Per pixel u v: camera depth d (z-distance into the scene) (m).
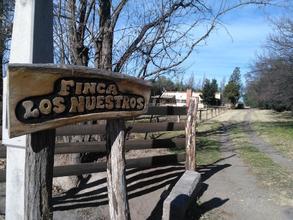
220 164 5.80
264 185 4.68
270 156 7.19
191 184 3.77
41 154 1.89
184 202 3.30
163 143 4.43
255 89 26.22
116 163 2.36
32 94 1.72
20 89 1.67
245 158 6.60
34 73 1.71
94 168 3.55
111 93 2.16
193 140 4.50
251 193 4.31
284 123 18.91
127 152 5.62
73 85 1.91
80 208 3.34
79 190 3.80
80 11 5.29
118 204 2.37
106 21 5.30
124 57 5.60
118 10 5.33
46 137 1.90
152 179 4.29
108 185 2.39
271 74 18.06
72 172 3.44
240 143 9.20
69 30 5.22
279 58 16.94
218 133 11.98
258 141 10.04
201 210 3.69
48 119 1.80
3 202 3.09
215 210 3.72
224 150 7.59
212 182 4.64
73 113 1.92
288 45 16.31
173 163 4.46
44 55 1.99
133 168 4.37
